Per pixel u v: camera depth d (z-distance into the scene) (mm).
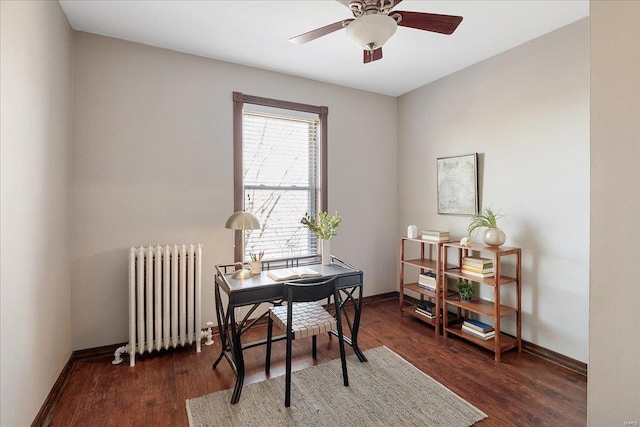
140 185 2803
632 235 883
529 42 2750
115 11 2320
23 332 1672
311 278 2490
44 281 1974
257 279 2471
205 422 1868
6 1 1471
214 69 3105
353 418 1908
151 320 2580
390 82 3732
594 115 955
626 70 887
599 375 961
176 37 2699
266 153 3436
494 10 2299
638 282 875
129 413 1957
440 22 1807
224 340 2506
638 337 879
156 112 2861
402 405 2027
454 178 3420
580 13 2342
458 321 3281
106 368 2473
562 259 2543
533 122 2729
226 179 3166
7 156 1498
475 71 3213
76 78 2566
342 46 2855
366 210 4027
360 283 2680
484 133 3139
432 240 3268
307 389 2203
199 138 3041
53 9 2107
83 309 2609
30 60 1748
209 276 3092
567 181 2506
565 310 2529
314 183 3717
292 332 2133
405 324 3389
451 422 1870
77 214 2576
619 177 906
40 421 1851
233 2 2219
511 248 2812
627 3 885
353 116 3912
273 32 2617
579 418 1901
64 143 2361
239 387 2088
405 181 4117
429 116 3756
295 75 3514
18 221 1614
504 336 2891
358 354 2600
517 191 2857
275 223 3482
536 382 2285
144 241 2820
